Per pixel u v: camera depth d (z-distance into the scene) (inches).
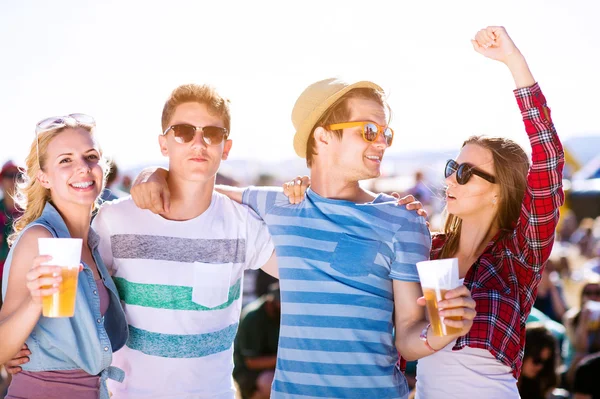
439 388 116.6
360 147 119.7
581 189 944.9
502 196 123.6
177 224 122.3
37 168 113.6
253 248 127.5
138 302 120.0
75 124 113.2
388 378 115.7
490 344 111.1
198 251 122.2
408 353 110.7
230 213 126.5
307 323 117.0
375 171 121.6
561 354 260.5
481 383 114.4
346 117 120.7
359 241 117.2
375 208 118.9
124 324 116.5
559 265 533.6
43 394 107.3
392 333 119.2
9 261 107.6
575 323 263.7
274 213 125.4
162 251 121.0
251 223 127.1
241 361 249.0
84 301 108.3
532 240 115.3
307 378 115.7
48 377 108.0
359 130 119.6
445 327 94.6
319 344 115.7
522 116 113.5
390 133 124.3
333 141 121.6
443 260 94.0
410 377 247.1
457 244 129.1
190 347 119.7
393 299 119.0
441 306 94.1
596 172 962.1
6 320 99.7
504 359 111.7
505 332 112.6
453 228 130.8
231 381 126.5
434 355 117.9
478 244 125.7
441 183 137.3
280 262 122.3
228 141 129.0
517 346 114.4
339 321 115.4
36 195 115.6
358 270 116.2
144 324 119.7
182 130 120.4
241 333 250.8
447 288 94.3
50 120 112.3
